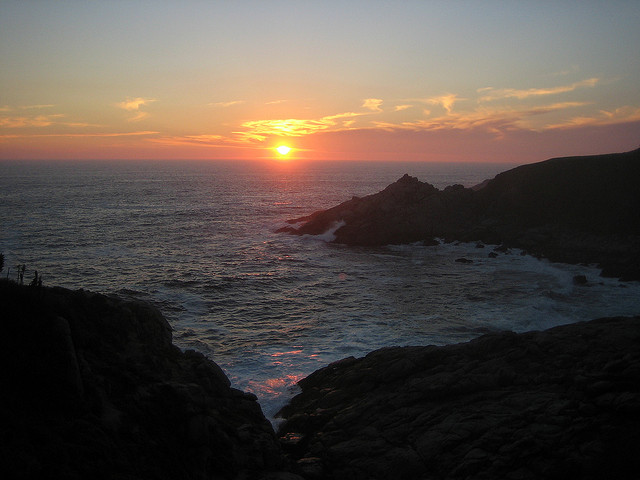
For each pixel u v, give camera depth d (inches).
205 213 3469.5
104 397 532.1
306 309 1391.5
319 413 759.7
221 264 1956.2
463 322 1266.0
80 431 462.6
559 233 2266.2
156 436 514.9
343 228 2536.9
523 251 2171.5
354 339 1147.3
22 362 486.6
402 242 2415.1
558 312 1358.3
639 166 2432.3
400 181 2738.7
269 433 639.8
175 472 488.7
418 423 681.6
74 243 2288.4
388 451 638.5
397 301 1466.5
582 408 641.0
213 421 577.3
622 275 1724.9
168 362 669.3
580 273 1820.9
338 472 620.7
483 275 1802.4
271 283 1678.2
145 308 730.8
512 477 565.9
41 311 564.1
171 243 2370.8
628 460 563.2
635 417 613.6
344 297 1513.3
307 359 1030.4
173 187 5871.1
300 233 2613.2
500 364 780.6
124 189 5418.3
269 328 1229.7
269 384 912.9
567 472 562.3
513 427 632.4
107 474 438.3
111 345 641.0
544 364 772.0
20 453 404.2
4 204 3686.0
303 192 5457.7
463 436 633.0
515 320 1275.8
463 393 730.2
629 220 2186.3
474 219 2551.7
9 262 1876.2
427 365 824.3
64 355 520.4
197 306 1413.6
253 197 4776.1
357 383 824.3
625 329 844.6
